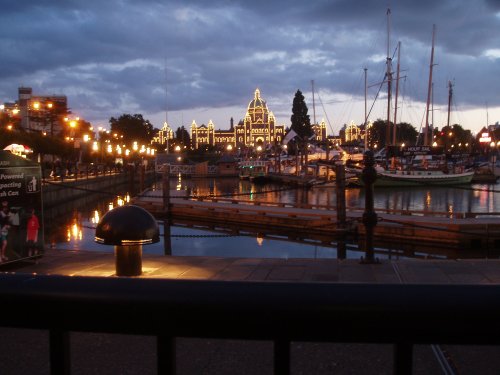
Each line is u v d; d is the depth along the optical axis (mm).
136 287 1029
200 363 4762
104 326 1021
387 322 932
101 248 19469
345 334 951
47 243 21031
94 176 63344
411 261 9914
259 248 20672
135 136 153875
